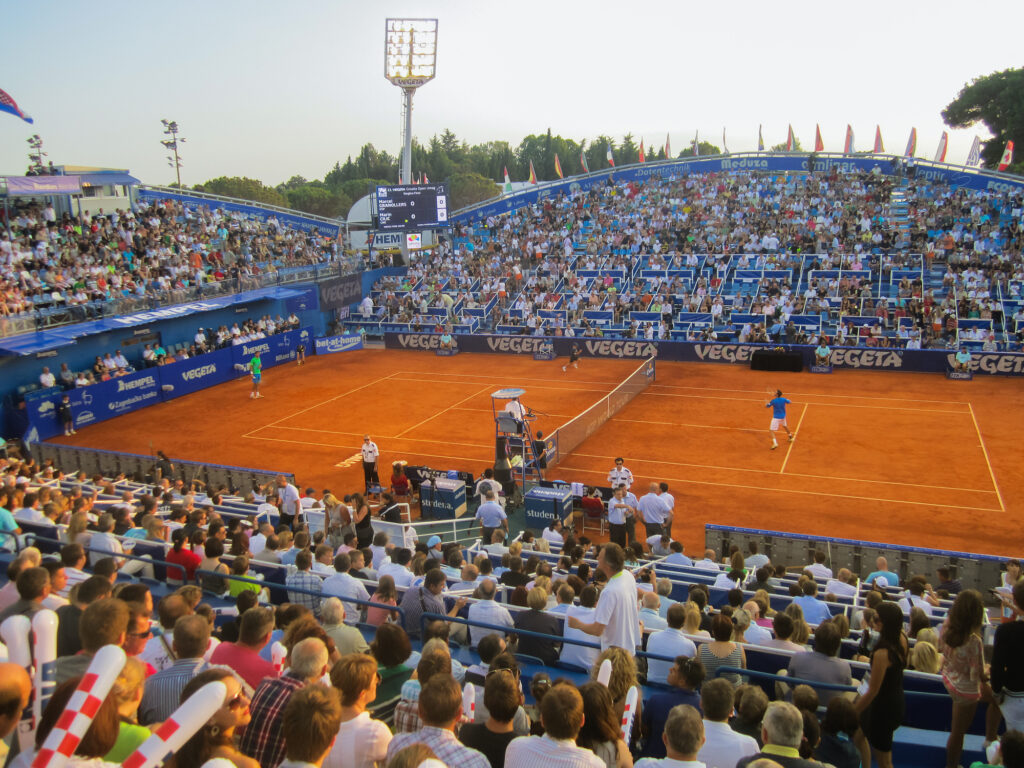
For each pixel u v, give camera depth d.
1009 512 24.30
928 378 40.88
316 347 51.91
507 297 56.94
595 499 24.05
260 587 12.31
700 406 37.25
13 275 40.53
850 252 53.72
